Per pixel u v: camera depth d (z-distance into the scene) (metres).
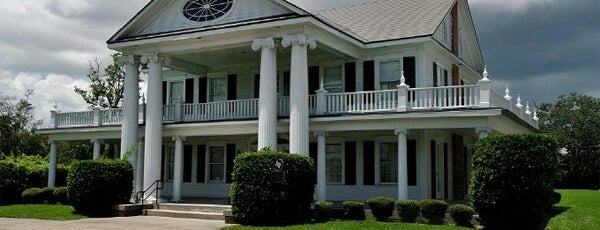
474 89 21.14
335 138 26.64
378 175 25.42
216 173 30.56
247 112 25.67
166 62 26.11
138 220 20.80
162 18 26.09
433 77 26.58
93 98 52.19
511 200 16.64
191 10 25.38
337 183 26.38
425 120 21.66
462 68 31.73
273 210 18.73
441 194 26.36
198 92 31.06
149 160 25.03
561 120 70.44
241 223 19.23
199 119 26.94
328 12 33.12
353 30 28.12
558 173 17.25
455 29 29.78
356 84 26.41
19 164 30.84
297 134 21.92
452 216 18.38
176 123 26.28
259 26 22.58
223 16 24.39
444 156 27.20
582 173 66.50
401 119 22.05
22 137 58.22
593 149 67.38
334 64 26.98
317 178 24.34
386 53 25.94
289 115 24.42
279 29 22.69
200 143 31.17
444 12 27.45
